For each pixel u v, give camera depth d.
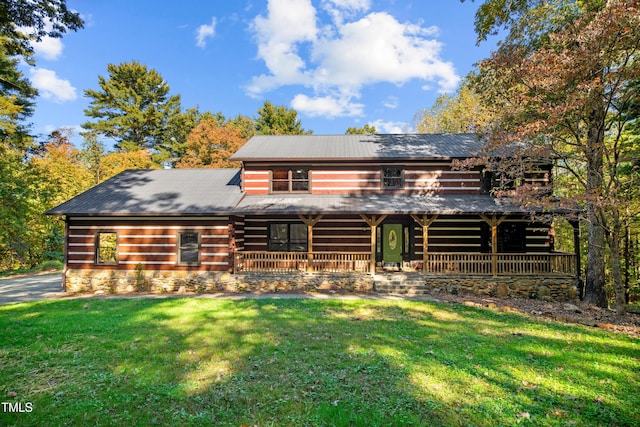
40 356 6.27
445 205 14.04
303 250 16.05
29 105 22.78
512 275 13.38
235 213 13.65
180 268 14.27
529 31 12.66
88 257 14.35
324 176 16.05
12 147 24.25
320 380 5.29
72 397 4.77
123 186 16.42
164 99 40.12
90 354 6.39
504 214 13.36
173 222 14.38
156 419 4.21
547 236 15.35
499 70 11.53
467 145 16.70
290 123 43.69
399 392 4.91
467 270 13.89
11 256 22.45
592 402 4.71
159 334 7.62
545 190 11.29
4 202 17.50
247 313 9.74
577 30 10.02
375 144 17.44
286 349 6.68
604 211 10.70
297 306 10.72
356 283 13.86
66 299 12.08
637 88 9.91
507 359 6.25
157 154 37.16
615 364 6.10
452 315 9.68
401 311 10.10
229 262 14.18
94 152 33.09
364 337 7.49
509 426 4.10
